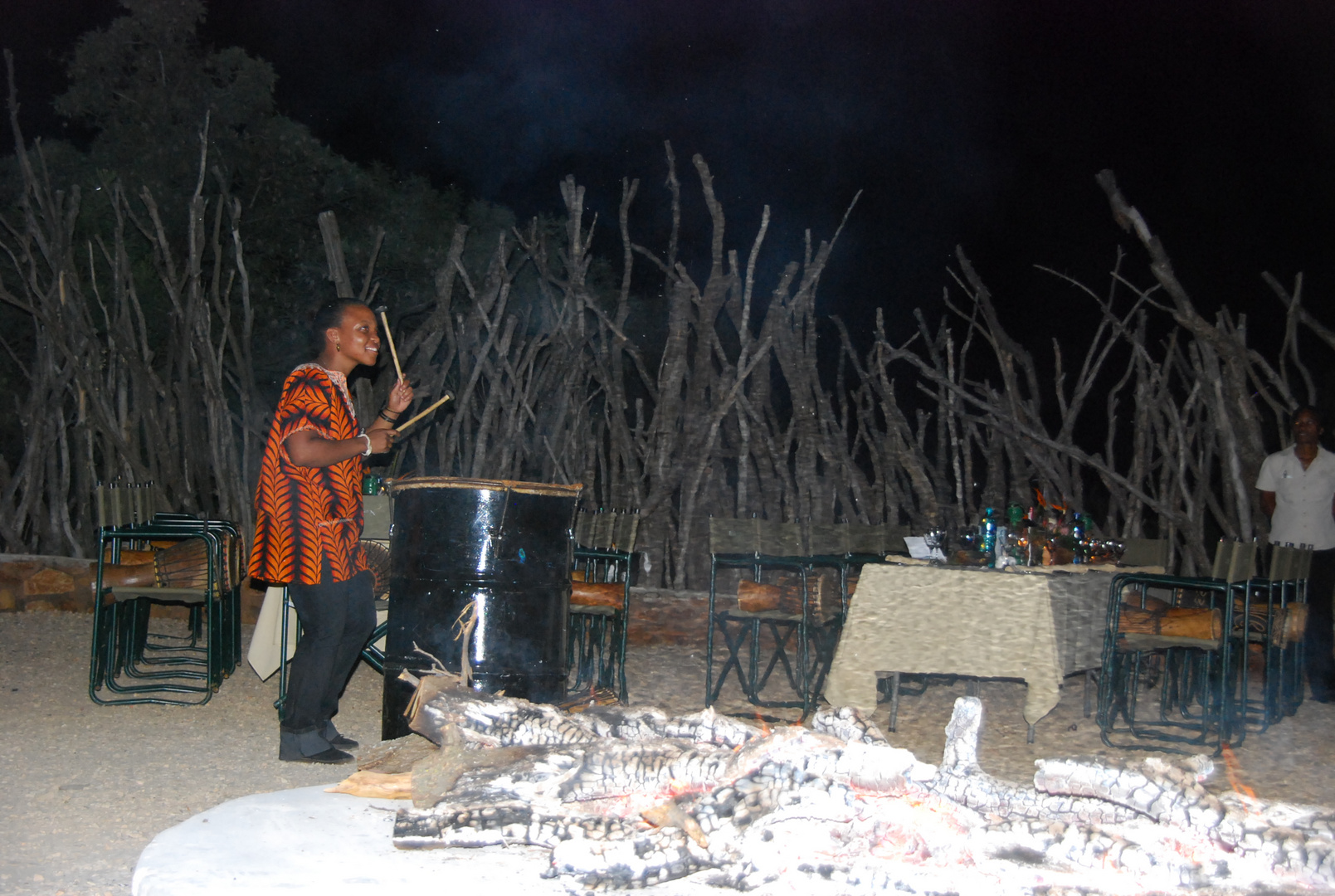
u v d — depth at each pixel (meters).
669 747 3.05
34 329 8.17
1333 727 5.36
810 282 7.10
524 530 4.38
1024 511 5.00
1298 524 6.19
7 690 5.23
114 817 3.41
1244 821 2.68
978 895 2.57
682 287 7.09
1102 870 2.63
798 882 2.64
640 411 7.44
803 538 5.59
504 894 2.62
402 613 4.38
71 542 7.33
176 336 7.30
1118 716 5.42
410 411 6.98
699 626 6.88
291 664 4.07
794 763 2.84
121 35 9.12
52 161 8.78
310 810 3.20
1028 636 4.38
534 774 3.05
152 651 6.44
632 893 2.64
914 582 4.52
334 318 4.12
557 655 4.50
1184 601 6.04
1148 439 7.04
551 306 7.41
